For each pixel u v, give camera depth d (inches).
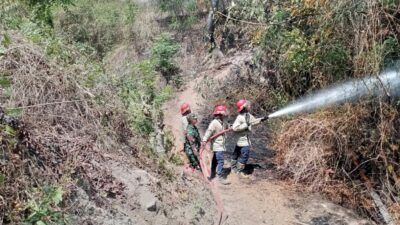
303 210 251.6
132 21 615.2
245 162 286.5
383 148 277.3
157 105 315.3
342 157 288.8
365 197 266.8
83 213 160.6
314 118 313.6
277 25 358.9
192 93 473.4
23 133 160.4
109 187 178.5
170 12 677.9
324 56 317.7
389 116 273.0
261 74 446.6
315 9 317.7
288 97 398.0
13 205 141.1
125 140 227.8
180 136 342.6
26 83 189.3
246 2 386.6
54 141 175.9
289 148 311.3
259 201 256.7
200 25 632.4
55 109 194.5
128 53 560.4
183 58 563.8
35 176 155.9
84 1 618.8
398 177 271.9
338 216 247.8
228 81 472.1
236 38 547.8
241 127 278.7
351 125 284.4
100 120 217.0
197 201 218.7
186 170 253.4
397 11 261.6
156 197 194.9
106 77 263.4
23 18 296.2
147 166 219.9
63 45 255.1
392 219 245.3
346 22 287.6
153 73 414.0
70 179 165.0
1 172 145.3
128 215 176.7
